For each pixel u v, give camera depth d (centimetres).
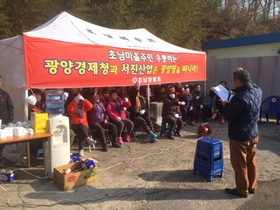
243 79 334
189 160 505
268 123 864
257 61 954
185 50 832
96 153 542
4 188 373
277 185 396
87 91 675
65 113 619
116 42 623
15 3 892
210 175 404
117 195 360
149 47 706
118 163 484
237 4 2183
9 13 928
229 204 339
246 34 2027
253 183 364
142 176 426
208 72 1138
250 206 334
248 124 336
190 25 1584
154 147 589
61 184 373
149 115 716
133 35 761
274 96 848
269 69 920
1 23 859
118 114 609
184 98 812
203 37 1806
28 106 456
